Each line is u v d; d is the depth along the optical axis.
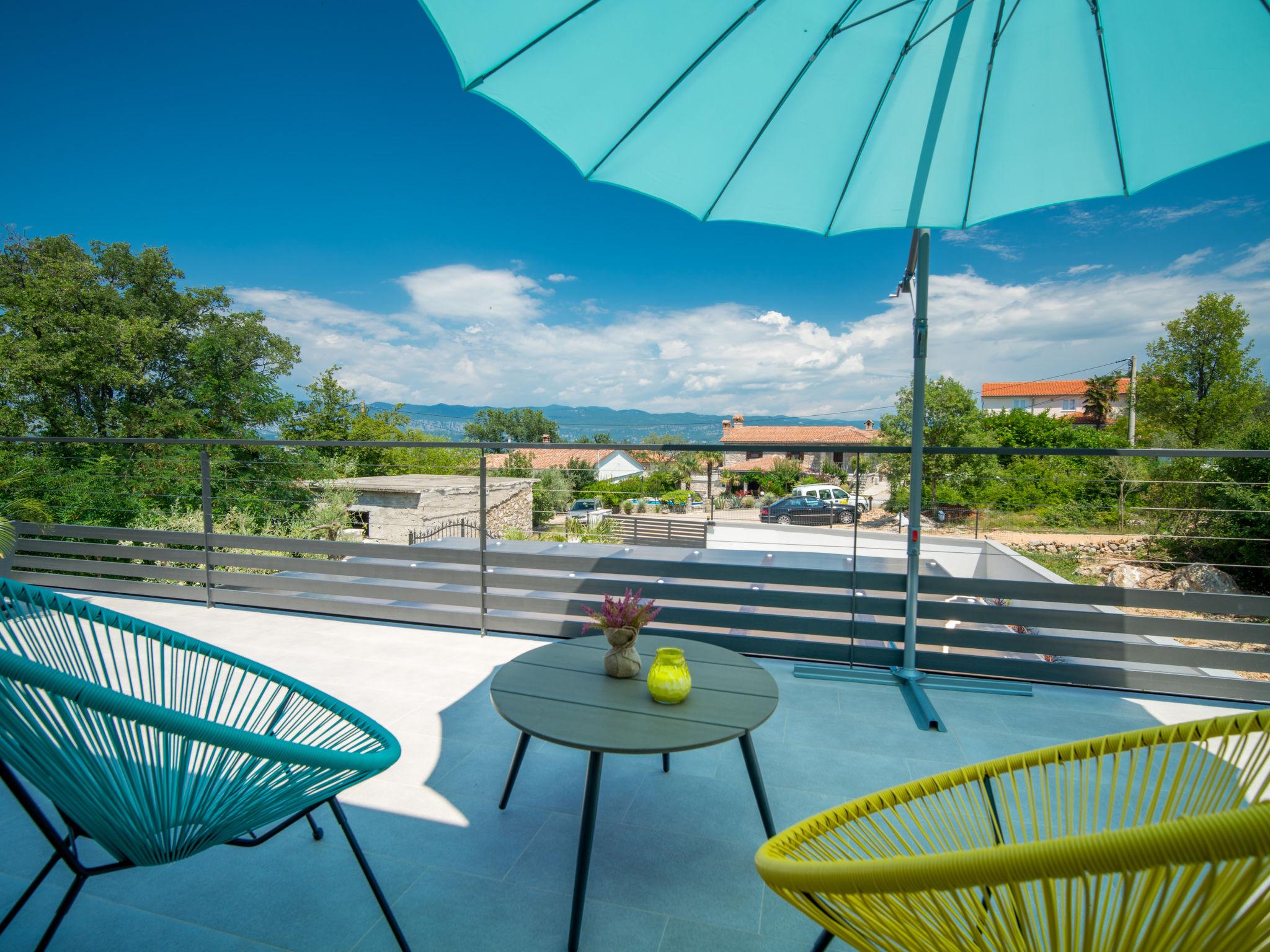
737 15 1.59
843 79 1.79
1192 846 0.60
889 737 2.65
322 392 28.34
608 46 1.60
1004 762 1.33
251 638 3.84
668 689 1.80
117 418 19.78
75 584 4.73
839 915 0.96
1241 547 7.90
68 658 1.71
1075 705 2.96
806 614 4.48
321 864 1.86
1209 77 1.66
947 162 2.02
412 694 3.05
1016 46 1.69
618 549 6.45
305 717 1.84
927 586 3.30
